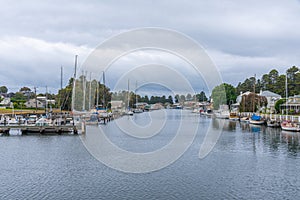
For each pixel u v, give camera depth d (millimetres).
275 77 141000
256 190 23344
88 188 23781
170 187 23953
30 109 115938
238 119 90625
